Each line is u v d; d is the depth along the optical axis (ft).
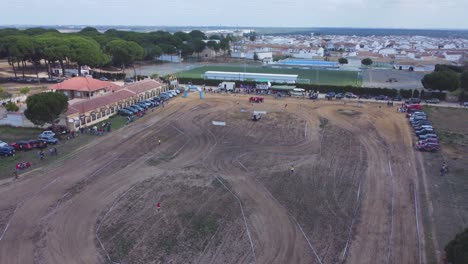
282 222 115.24
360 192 136.46
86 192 134.00
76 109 216.95
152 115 247.09
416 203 128.47
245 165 161.38
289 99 303.89
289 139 198.29
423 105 283.18
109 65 485.15
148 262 95.25
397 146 188.14
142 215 118.62
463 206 126.31
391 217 118.83
